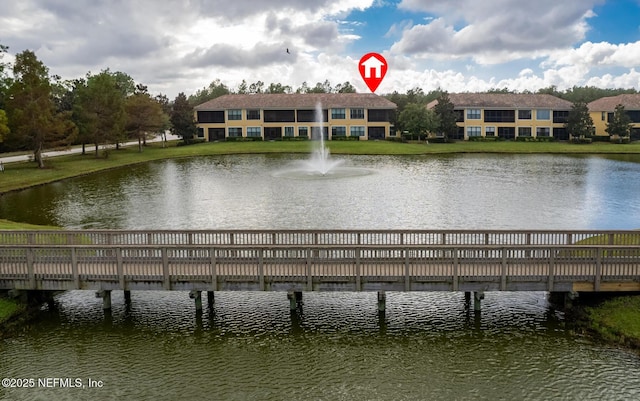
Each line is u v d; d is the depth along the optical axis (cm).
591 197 4075
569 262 1656
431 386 1326
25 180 5053
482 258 1680
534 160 7031
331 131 9812
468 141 9469
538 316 1702
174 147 8756
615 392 1283
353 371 1402
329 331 1630
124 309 1802
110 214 3562
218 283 1683
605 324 1563
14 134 5791
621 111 9075
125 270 1731
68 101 10306
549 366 1403
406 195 4156
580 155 7775
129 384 1353
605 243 2173
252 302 1845
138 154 7706
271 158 7294
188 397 1293
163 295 1916
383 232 1789
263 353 1503
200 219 3362
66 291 1967
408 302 1831
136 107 7988
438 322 1678
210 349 1530
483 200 3941
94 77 7400
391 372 1395
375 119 9844
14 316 1686
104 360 1475
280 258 1719
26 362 1465
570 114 9288
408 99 11188
